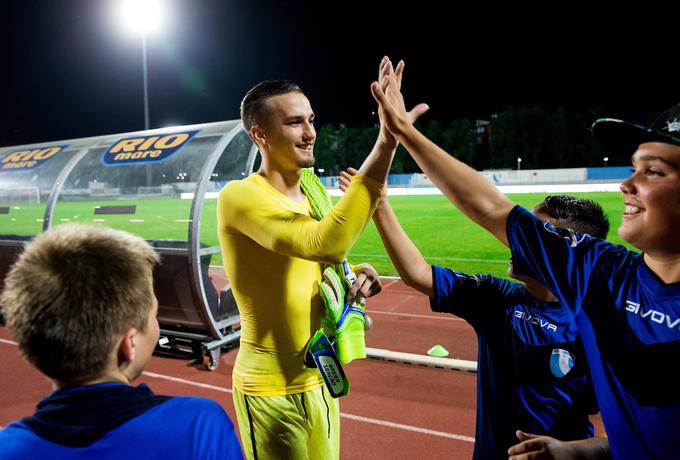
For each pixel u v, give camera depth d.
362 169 1.59
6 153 7.78
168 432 0.88
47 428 0.85
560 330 1.56
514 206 1.10
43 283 0.90
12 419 4.06
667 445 0.91
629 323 0.97
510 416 1.63
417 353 5.35
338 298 1.92
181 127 5.96
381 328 6.25
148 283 1.02
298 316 1.97
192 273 4.93
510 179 38.06
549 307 1.58
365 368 4.96
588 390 1.59
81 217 8.81
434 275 1.78
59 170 6.75
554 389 1.58
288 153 1.92
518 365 1.61
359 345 2.02
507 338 1.64
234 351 5.63
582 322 1.07
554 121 51.03
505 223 1.09
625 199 0.98
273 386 1.97
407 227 16.14
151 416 0.89
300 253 1.64
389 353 5.18
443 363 4.91
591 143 49.62
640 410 0.95
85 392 0.88
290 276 1.95
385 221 1.79
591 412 1.64
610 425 1.02
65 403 0.87
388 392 4.39
